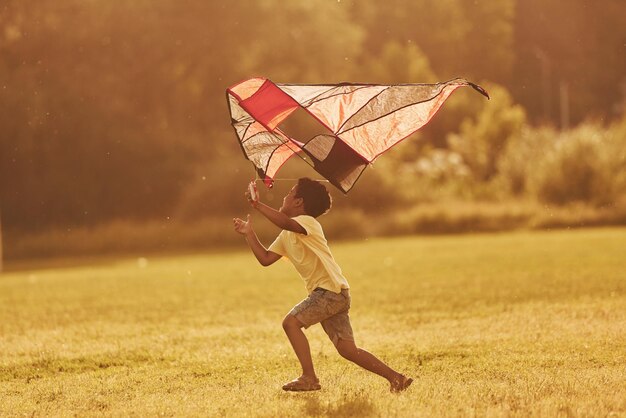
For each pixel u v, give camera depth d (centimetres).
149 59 4625
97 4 4428
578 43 8806
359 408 651
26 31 4234
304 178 722
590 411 621
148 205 4419
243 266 2430
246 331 1179
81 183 4412
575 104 8550
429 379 777
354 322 1233
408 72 6925
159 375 866
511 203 3884
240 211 4056
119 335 1189
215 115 4906
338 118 684
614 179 3806
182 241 3769
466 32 8600
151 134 4662
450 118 6744
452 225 3741
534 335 1027
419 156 5541
